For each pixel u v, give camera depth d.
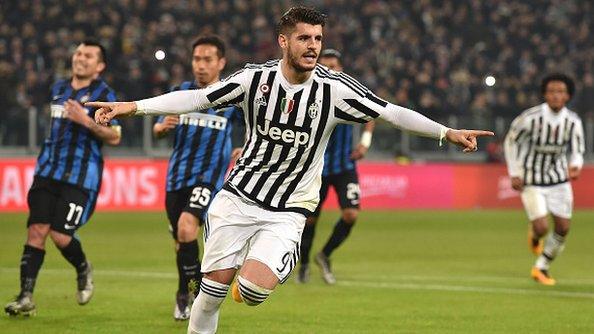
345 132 30.92
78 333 21.08
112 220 54.38
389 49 77.94
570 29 86.00
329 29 77.88
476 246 43.97
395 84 75.44
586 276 33.78
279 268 16.62
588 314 24.91
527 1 88.12
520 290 29.53
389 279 32.06
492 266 36.38
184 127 23.39
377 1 82.56
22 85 67.00
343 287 29.83
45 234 22.89
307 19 16.17
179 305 22.70
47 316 23.25
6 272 32.09
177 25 73.94
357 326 22.64
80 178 23.02
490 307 25.88
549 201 31.84
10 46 70.94
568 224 31.59
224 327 22.31
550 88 31.19
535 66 81.06
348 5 81.69
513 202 68.12
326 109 16.70
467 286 30.36
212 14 76.06
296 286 29.91
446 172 67.44
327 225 54.34
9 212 57.56
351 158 31.06
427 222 56.75
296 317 23.80
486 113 74.75
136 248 40.84
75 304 25.27
